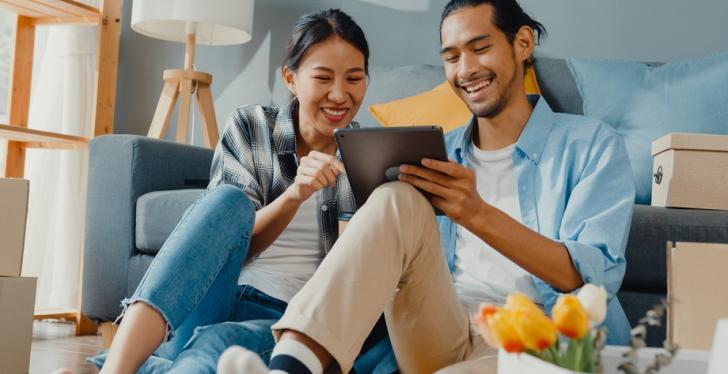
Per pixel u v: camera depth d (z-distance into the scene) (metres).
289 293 1.62
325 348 1.02
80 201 3.43
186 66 3.20
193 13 3.04
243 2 3.12
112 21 3.15
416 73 2.78
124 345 1.25
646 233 1.91
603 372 0.81
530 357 0.70
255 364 0.82
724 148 1.94
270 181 1.73
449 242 1.54
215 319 1.46
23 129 2.81
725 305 1.10
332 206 1.68
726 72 2.46
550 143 1.53
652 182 2.34
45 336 2.82
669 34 2.89
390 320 1.29
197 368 1.27
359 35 1.67
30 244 3.41
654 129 2.44
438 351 1.31
